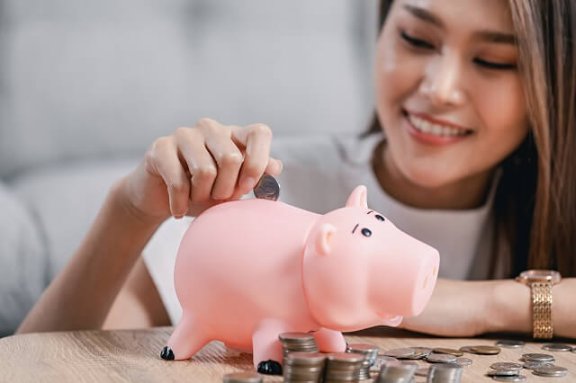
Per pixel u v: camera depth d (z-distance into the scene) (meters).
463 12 0.97
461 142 1.05
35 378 0.63
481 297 0.86
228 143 0.72
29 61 1.64
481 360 0.72
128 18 1.69
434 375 0.61
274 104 1.75
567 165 1.06
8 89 1.64
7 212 1.40
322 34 1.81
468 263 1.19
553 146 1.05
